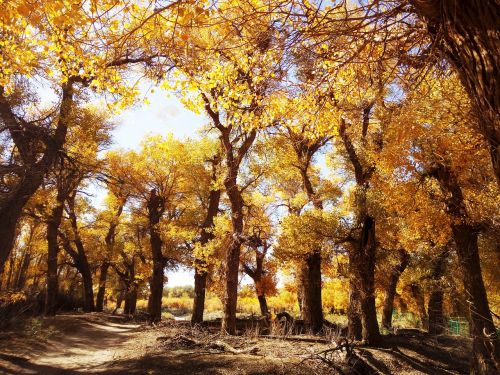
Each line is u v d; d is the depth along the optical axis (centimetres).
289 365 1035
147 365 1037
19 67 601
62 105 1364
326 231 1366
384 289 2023
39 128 1334
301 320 2138
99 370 1012
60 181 1587
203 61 504
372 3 292
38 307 2286
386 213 1305
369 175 1401
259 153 1586
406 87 410
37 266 3306
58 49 522
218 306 5384
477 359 990
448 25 197
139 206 2938
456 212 1029
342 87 498
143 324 2269
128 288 3584
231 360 1073
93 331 1888
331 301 3578
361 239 1348
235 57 478
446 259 1711
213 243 1775
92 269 3819
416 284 1972
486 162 778
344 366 1074
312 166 2184
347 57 427
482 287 1038
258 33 383
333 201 1809
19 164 1346
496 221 1010
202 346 1312
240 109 620
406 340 1532
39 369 1005
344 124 1021
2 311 1447
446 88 427
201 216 2633
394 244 1510
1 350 1102
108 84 571
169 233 2439
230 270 1572
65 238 2975
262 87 520
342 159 1816
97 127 1703
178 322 2133
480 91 184
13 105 1262
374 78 464
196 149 2088
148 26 422
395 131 575
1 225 1248
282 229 1531
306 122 595
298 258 1711
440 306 1898
